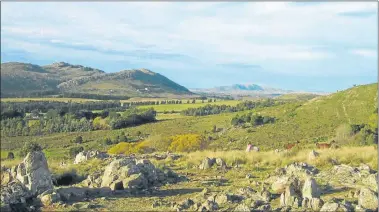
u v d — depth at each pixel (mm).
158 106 184500
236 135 85000
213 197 13875
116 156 29594
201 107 162750
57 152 85500
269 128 88375
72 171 21578
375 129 54094
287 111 102938
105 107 188875
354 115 88188
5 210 13570
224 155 27328
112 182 17234
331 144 40406
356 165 20734
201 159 25500
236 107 153875
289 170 19062
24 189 15328
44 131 125438
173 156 29266
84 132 122438
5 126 129000
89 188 16219
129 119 128125
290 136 76312
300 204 13031
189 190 16625
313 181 13898
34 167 15844
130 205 14117
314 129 80688
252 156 25797
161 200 14750
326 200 12992
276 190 15258
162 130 112750
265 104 148250
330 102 100625
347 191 15023
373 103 90875
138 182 17000
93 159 27406
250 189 15258
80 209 13656
